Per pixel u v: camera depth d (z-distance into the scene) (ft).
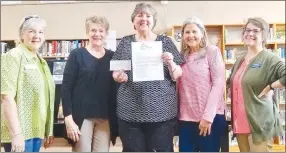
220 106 6.12
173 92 5.84
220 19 13.94
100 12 10.08
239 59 6.74
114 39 7.05
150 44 5.78
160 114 5.54
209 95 5.83
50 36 11.12
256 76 6.04
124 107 5.67
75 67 6.18
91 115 6.14
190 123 6.07
